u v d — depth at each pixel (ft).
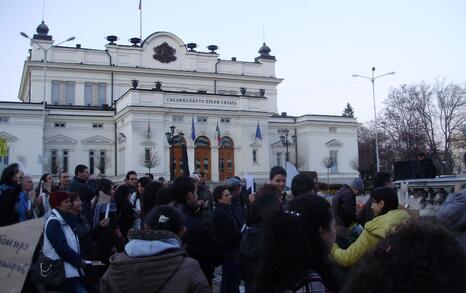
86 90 180.75
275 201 17.48
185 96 156.66
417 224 6.23
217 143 159.74
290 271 10.57
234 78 200.54
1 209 26.11
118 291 11.49
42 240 23.73
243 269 17.44
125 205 31.65
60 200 22.29
